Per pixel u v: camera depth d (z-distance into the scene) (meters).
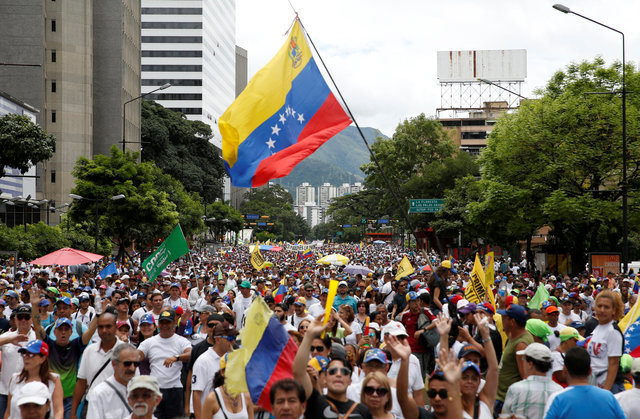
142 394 6.04
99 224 47.66
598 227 44.28
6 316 13.98
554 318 11.43
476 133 147.50
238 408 6.77
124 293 14.41
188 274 27.36
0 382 8.94
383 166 83.12
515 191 41.28
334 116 11.58
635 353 9.49
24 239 44.72
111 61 86.94
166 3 175.50
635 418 6.61
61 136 78.75
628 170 39.91
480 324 6.92
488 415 6.52
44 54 77.94
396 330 7.85
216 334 8.00
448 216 62.34
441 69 148.50
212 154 125.50
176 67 175.75
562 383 8.33
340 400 5.94
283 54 11.68
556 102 40.94
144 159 107.19
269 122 11.51
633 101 39.72
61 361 9.17
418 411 6.26
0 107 57.50
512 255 67.69
